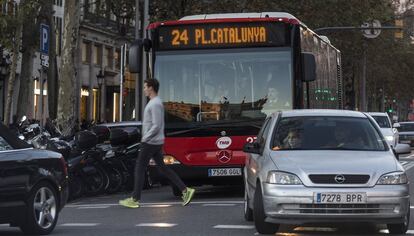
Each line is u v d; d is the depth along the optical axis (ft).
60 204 83.10
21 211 76.02
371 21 323.37
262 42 116.16
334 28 288.10
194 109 115.55
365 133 83.05
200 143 114.93
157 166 108.17
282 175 73.46
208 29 116.47
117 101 447.01
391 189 72.49
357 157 76.43
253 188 82.43
